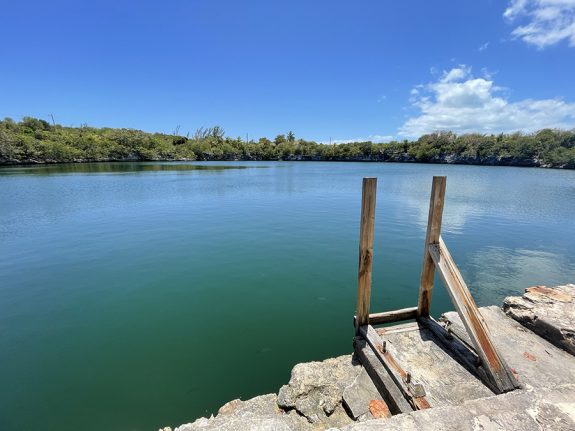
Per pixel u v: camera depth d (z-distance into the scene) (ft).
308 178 119.44
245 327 18.28
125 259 29.81
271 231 40.29
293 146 322.75
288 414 10.73
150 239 36.50
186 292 22.89
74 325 18.65
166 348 16.34
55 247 33.40
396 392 10.30
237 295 22.39
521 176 132.67
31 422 11.77
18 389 13.50
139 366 14.96
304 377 12.03
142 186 88.63
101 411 12.28
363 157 296.71
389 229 40.86
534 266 27.89
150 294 22.58
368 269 13.35
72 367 14.90
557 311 13.33
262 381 13.82
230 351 16.03
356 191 81.51
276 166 213.87
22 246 33.76
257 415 10.79
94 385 13.70
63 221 45.65
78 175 118.52
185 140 312.91
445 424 6.72
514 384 9.91
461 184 99.14
